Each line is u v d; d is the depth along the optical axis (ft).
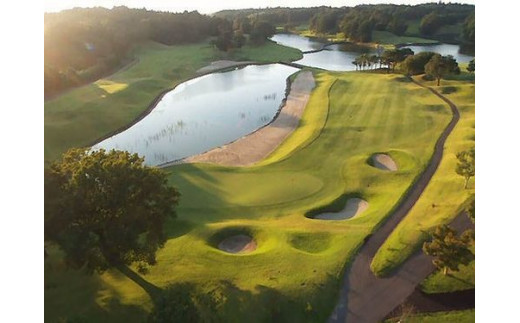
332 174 218.59
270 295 132.36
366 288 138.10
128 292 132.16
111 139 294.87
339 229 168.35
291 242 160.15
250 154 255.09
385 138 261.03
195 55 552.82
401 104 323.98
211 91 414.41
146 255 130.52
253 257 150.20
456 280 138.92
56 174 127.85
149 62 500.33
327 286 137.49
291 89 399.85
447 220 169.48
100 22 591.37
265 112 345.51
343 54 618.85
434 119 290.97
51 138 273.75
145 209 131.44
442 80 392.47
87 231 122.21
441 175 211.20
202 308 122.21
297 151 246.06
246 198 196.24
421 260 149.18
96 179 126.21
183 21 639.76
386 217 176.04
